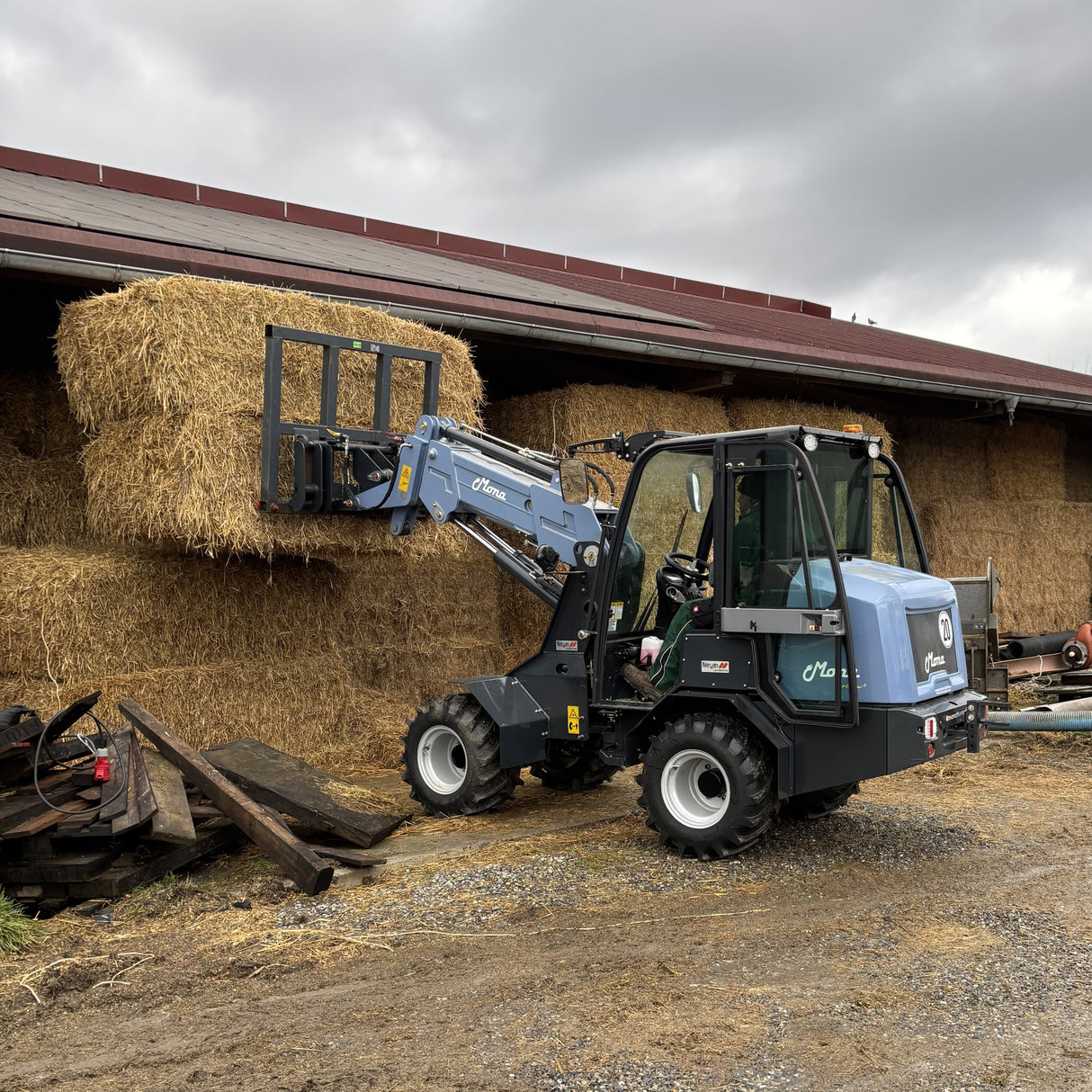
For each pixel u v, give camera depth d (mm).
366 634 8477
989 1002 3709
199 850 5320
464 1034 3498
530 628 9414
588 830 6094
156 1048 3439
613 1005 3703
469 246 16016
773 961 4109
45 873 4828
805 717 5242
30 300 7875
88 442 6930
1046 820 6293
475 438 6418
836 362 10922
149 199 12711
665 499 6152
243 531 6184
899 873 5250
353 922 4574
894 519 6105
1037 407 13430
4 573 6113
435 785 6453
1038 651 10562
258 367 6348
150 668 6578
